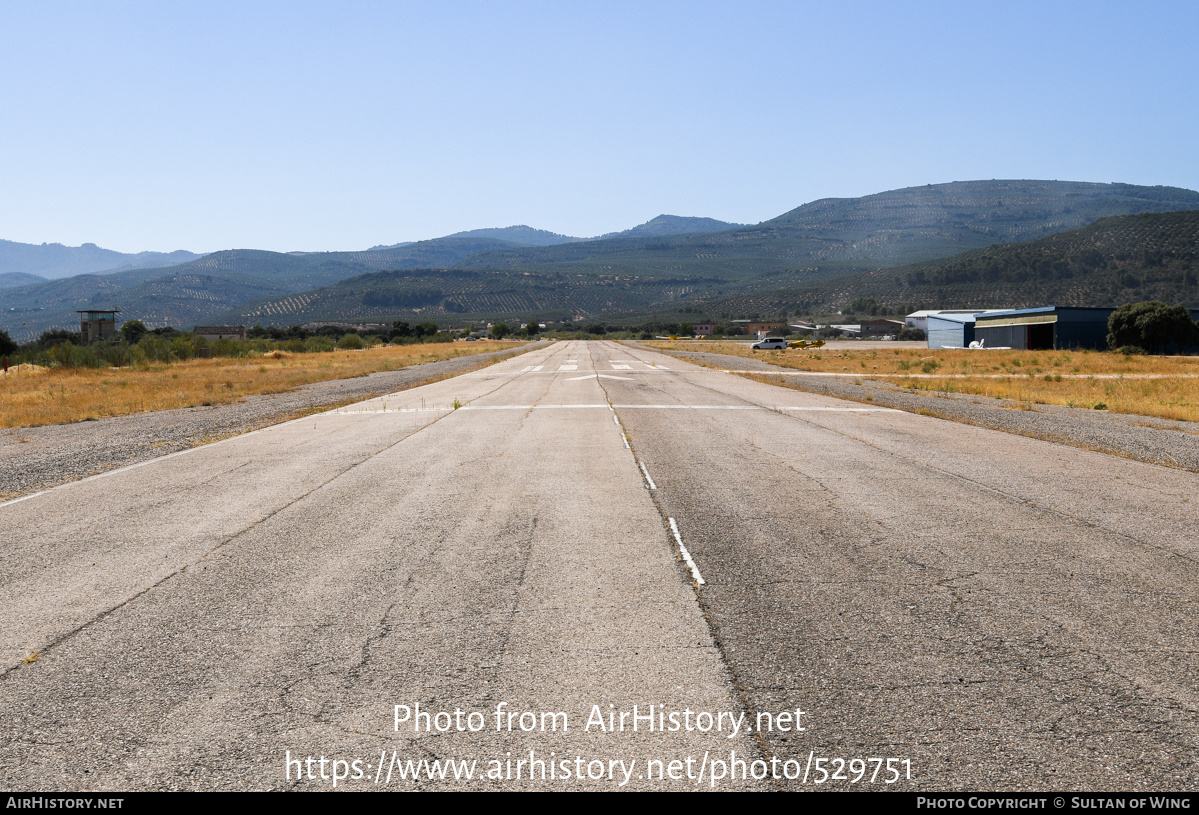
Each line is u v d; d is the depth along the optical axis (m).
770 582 5.86
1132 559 6.48
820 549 6.79
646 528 7.57
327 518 8.13
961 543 6.99
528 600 5.49
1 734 3.69
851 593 5.60
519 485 9.84
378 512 8.39
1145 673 4.24
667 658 4.46
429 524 7.82
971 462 11.53
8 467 12.00
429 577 6.06
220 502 9.02
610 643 4.69
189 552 6.88
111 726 3.75
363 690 4.09
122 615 5.27
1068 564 6.33
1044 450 12.74
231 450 13.37
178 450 13.59
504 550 6.82
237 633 4.91
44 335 82.56
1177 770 3.32
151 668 4.39
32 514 8.55
